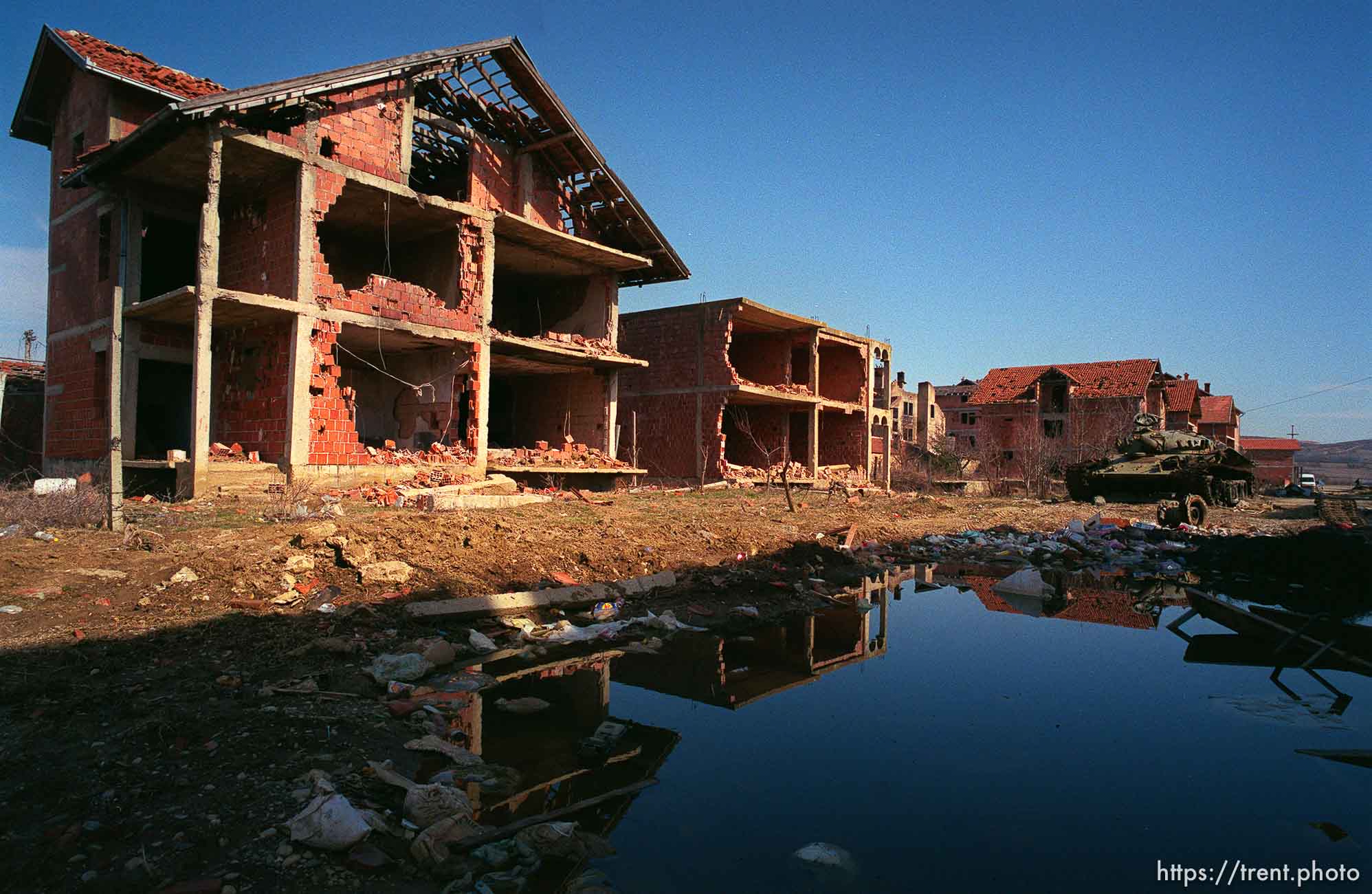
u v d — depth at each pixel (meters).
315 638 7.21
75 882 3.43
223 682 5.95
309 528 9.66
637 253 24.33
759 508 19.28
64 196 18.94
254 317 15.44
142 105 16.75
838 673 7.97
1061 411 51.72
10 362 23.66
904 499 26.81
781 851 4.28
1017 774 5.44
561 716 6.38
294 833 3.87
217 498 13.66
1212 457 25.91
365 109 16.53
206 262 13.88
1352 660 8.33
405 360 20.16
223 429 17.00
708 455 27.22
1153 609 11.49
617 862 4.11
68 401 18.17
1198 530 19.88
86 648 6.41
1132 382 50.06
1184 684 7.66
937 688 7.48
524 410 25.97
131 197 16.31
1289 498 37.72
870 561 14.98
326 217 18.47
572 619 9.39
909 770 5.49
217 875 3.55
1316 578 13.43
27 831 3.78
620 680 7.44
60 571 8.07
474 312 18.72
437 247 19.39
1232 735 6.25
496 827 4.34
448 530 10.62
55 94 19.11
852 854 4.25
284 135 15.35
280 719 5.38
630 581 10.66
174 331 16.83
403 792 4.52
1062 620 10.67
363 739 5.29
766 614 10.40
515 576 10.11
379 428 20.31
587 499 17.83
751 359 32.72
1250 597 12.45
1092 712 6.79
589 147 20.56
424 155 20.47
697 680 7.55
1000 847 4.37
